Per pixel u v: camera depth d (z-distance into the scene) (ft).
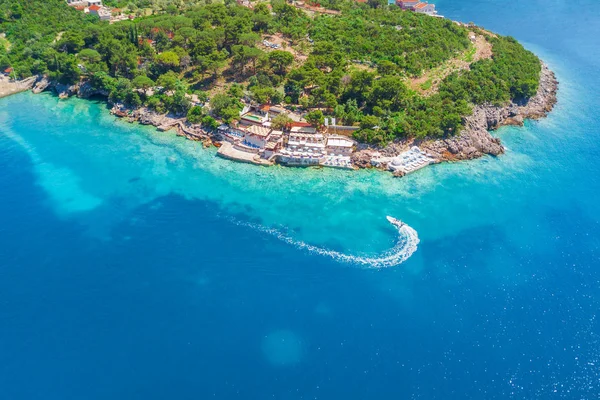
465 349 347.36
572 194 521.24
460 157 574.97
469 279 406.00
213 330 358.23
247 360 338.13
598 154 596.70
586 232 463.01
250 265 415.03
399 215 480.64
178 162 563.07
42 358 339.16
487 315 373.61
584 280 407.03
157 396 315.37
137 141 603.26
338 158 554.46
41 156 568.00
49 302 379.55
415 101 615.57
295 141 562.25
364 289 393.70
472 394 318.65
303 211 484.33
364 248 435.94
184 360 337.72
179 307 376.27
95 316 369.09
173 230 455.63
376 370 332.60
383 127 574.56
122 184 522.47
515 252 436.35
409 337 355.36
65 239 442.91
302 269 411.34
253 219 472.03
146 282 397.80
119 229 456.45
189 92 653.30
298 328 360.07
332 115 605.73
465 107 600.39
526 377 329.31
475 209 492.54
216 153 577.43
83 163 556.92
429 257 427.74
